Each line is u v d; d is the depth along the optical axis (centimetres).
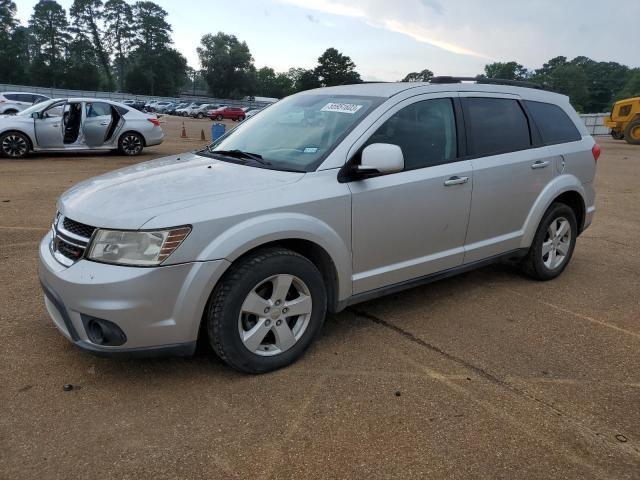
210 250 294
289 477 246
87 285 282
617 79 8756
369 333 392
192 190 316
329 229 339
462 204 417
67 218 314
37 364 332
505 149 455
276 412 293
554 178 495
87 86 10700
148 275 282
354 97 406
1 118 1266
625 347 385
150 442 266
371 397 311
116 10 11450
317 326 348
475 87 449
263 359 325
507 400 313
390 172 348
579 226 547
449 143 416
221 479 244
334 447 267
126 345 289
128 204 300
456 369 346
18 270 492
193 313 296
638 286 517
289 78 13312
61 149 1320
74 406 292
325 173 346
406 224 383
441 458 262
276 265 315
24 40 10519
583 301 472
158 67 11594
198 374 328
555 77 8644
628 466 261
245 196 313
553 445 274
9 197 817
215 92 11781
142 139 1437
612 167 1578
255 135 417
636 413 304
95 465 250
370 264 373
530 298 474
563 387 329
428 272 412
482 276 530
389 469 253
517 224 473
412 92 400
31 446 260
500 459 263
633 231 752
